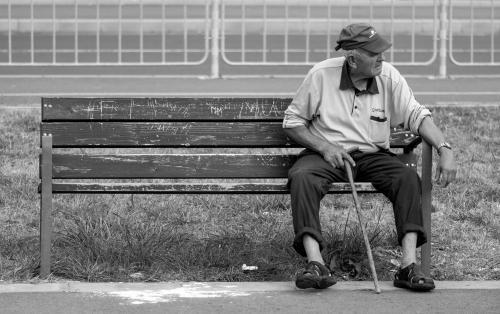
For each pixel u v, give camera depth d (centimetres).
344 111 1359
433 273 1395
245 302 1248
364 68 1334
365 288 1310
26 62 2753
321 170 1328
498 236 1533
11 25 2741
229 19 2827
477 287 1320
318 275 1266
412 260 1304
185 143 1388
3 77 2744
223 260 1408
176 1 2798
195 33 2825
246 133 1395
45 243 1334
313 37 2822
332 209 1633
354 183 1351
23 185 1698
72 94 2488
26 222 1556
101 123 1373
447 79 2823
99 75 2805
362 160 1355
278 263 1409
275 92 2548
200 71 2858
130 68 2848
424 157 1355
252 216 1598
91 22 2770
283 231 1515
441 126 2056
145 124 1380
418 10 2856
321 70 1363
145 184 1354
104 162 1359
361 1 2833
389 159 1349
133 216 1570
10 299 1251
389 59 2855
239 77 2805
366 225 1555
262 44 2825
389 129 1373
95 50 2789
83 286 1305
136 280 1348
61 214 1586
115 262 1380
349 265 1395
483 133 2030
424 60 2873
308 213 1299
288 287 1313
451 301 1259
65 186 1340
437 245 1498
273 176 1382
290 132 1363
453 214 1619
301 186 1307
